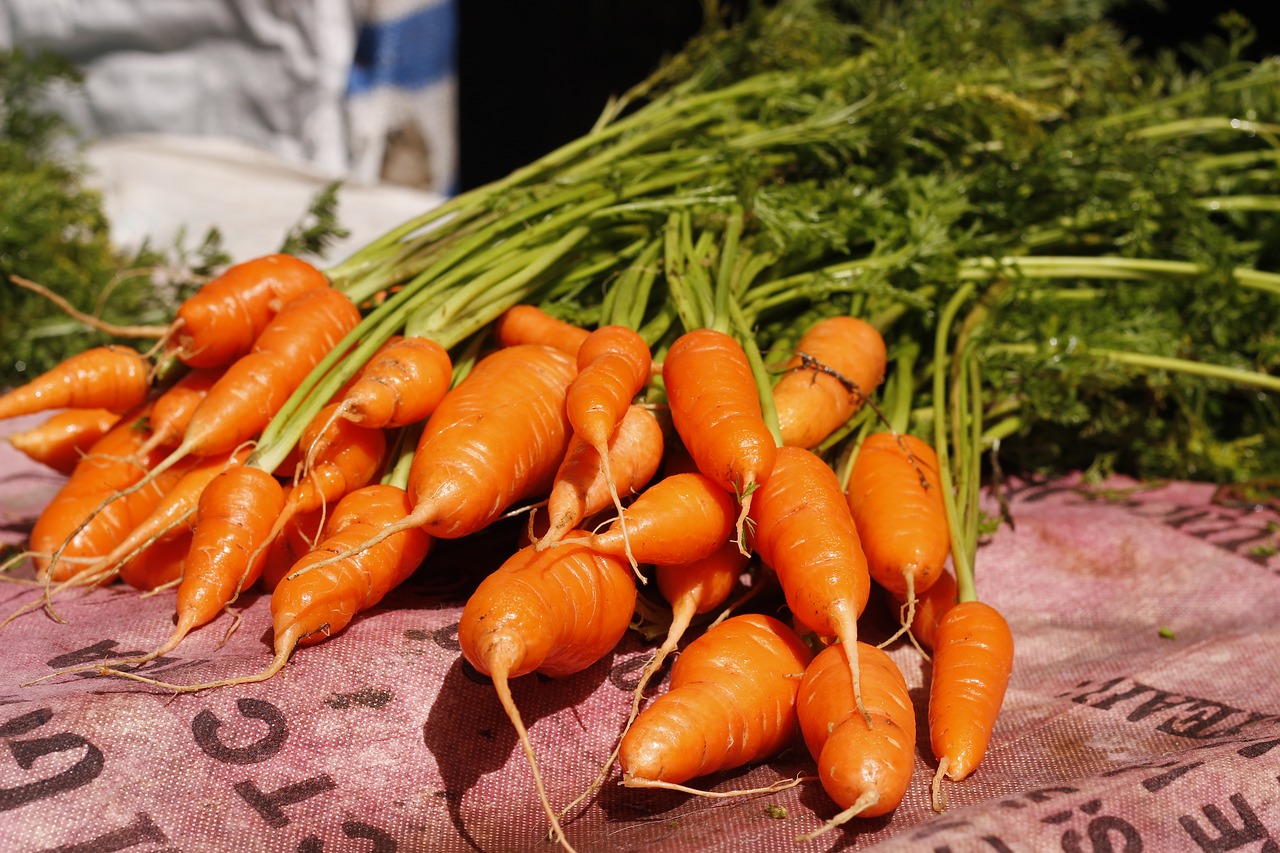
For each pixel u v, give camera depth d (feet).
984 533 2.32
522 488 2.02
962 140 2.71
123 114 4.63
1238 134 2.92
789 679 1.93
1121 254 2.74
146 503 2.21
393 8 4.15
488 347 2.36
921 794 1.86
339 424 2.06
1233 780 1.83
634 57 4.95
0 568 2.06
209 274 2.60
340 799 1.82
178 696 1.83
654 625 2.05
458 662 1.94
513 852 1.81
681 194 2.44
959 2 2.86
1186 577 2.29
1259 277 2.58
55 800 1.74
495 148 5.07
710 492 1.98
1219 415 2.75
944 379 2.37
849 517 2.00
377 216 3.84
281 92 4.47
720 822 1.83
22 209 2.86
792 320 2.46
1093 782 1.83
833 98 2.68
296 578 1.90
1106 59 3.05
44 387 2.20
